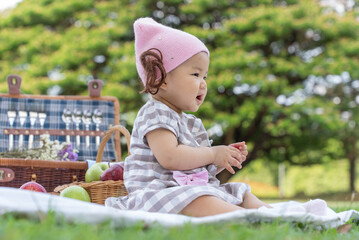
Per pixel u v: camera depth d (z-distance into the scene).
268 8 10.44
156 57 2.14
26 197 1.63
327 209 2.05
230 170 2.12
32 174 2.88
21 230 1.21
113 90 9.78
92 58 10.45
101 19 10.77
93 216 1.49
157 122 2.06
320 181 15.80
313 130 11.18
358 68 10.22
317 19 10.32
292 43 11.12
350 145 12.92
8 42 10.64
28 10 10.74
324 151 13.16
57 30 11.08
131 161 2.16
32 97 3.78
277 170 16.06
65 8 10.77
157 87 2.14
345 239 1.53
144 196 1.94
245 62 9.91
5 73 10.39
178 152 2.03
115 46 10.34
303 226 1.69
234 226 1.45
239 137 11.33
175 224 1.49
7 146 3.60
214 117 10.03
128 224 1.48
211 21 10.97
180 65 2.16
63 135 3.72
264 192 15.93
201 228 1.40
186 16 11.17
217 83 9.73
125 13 10.57
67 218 1.46
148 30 2.22
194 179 2.05
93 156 3.70
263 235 1.34
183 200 1.87
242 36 10.62
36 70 10.23
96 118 3.82
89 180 2.67
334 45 10.59
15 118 3.70
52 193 2.51
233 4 11.16
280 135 11.55
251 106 9.99
